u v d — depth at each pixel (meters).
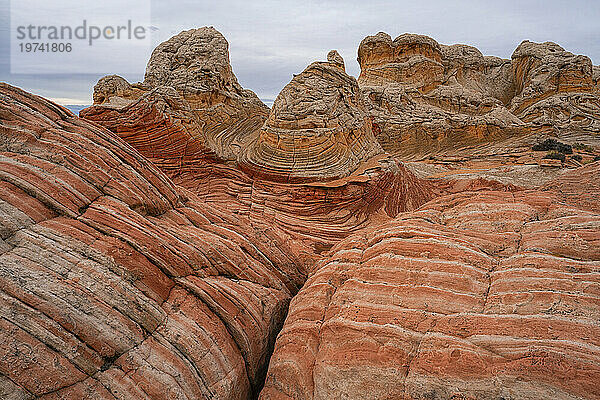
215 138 28.95
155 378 6.12
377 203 20.44
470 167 30.83
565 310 6.22
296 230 17.78
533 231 8.38
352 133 24.31
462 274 7.47
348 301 7.82
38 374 5.11
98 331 5.91
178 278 7.83
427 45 49.44
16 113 8.10
